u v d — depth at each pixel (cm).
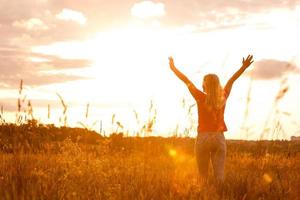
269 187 674
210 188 652
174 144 1038
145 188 630
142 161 896
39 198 559
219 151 771
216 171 765
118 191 604
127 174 744
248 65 785
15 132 1030
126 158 909
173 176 739
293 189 672
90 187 620
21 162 809
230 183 697
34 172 696
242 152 1348
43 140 1050
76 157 762
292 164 1062
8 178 646
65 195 585
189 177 771
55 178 670
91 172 709
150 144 1015
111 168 796
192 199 592
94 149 869
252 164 1021
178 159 1046
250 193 641
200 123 778
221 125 768
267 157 984
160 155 1015
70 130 931
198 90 786
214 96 762
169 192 621
